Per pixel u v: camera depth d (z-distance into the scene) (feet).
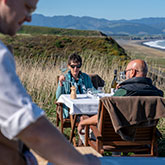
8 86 1.95
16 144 2.34
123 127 9.61
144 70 10.43
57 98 15.65
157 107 9.52
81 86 15.66
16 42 70.95
